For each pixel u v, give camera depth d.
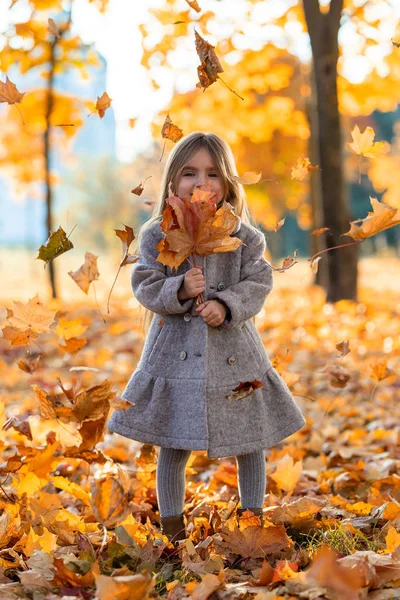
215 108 13.48
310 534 2.80
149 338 2.89
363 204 43.31
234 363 2.80
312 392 6.24
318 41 10.34
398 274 26.53
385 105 12.36
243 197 3.07
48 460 3.06
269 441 2.79
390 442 4.49
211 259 2.86
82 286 2.59
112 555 2.41
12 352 8.41
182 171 2.94
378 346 8.41
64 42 11.18
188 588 2.13
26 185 16.23
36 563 2.30
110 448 4.25
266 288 2.87
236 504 2.91
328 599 2.03
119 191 43.66
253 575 2.36
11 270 36.34
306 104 14.78
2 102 2.64
